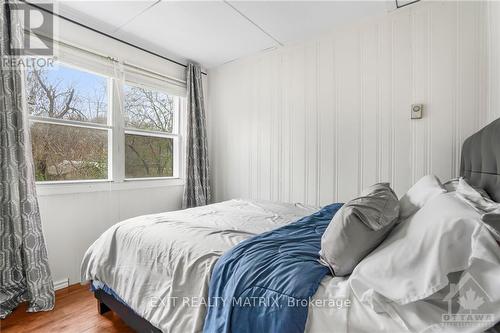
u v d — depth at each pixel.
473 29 1.85
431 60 2.01
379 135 2.24
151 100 2.93
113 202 2.50
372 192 1.18
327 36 2.50
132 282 1.37
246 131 3.11
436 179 1.34
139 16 2.21
